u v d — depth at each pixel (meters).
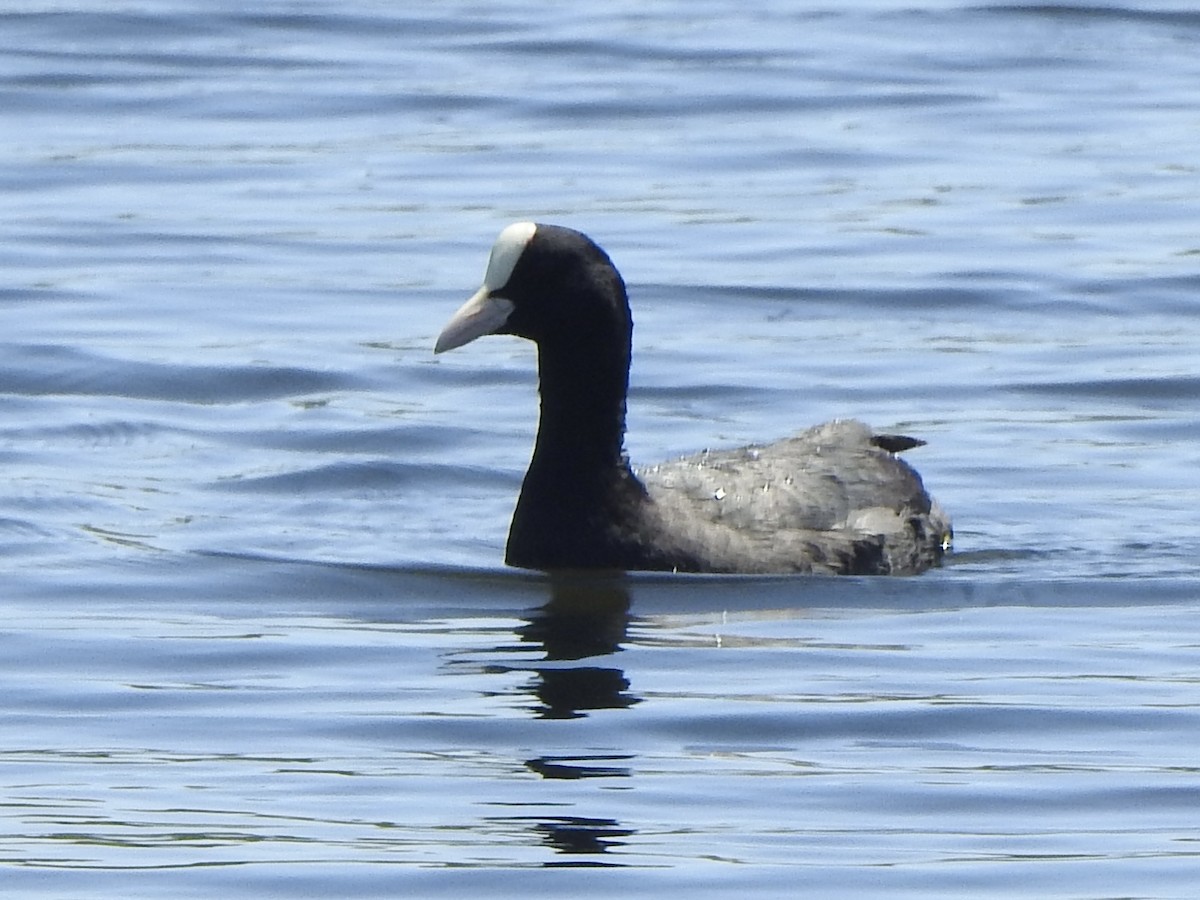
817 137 28.55
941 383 20.14
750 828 10.81
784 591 14.53
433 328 21.77
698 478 15.27
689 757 11.70
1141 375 20.30
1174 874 10.27
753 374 20.39
